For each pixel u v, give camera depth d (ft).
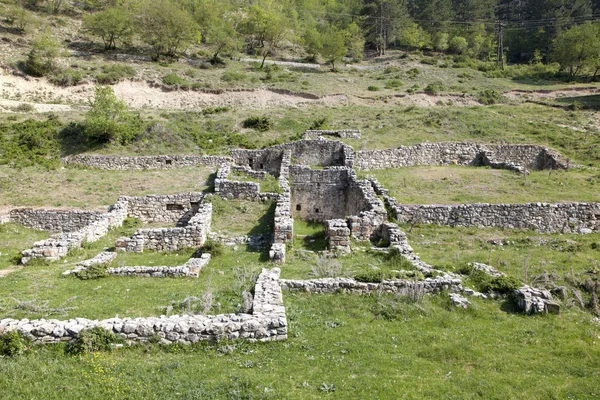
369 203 67.41
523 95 195.83
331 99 188.65
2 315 33.76
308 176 88.22
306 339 30.71
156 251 58.13
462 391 24.72
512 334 32.24
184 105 180.96
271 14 297.94
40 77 181.06
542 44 293.02
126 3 267.18
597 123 132.36
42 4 273.75
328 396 23.93
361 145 110.11
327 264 46.57
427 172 96.99
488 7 332.60
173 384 24.59
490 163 101.91
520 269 48.67
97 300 37.93
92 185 89.51
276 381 25.18
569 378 26.40
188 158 102.78
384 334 31.83
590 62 221.46
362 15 341.21
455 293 38.99
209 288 40.81
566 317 35.29
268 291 36.40
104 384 24.40
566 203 68.74
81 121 124.77
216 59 245.24
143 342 28.73
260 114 143.95
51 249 52.90
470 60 281.95
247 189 77.71
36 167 98.58
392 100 186.60
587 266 49.90
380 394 24.18
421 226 67.97
